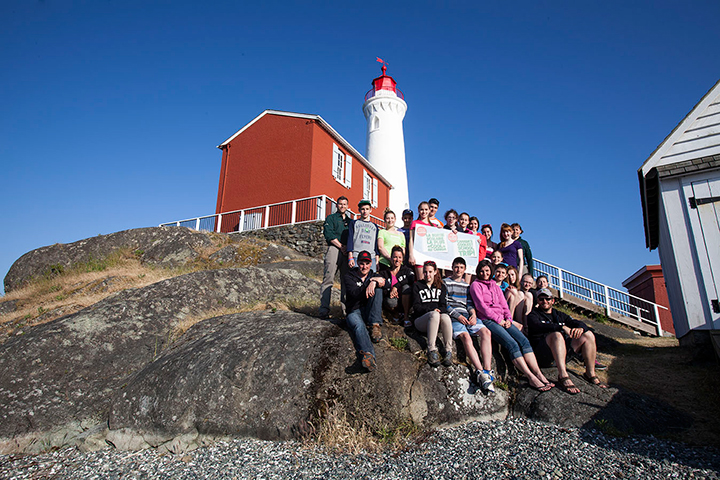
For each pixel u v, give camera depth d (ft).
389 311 20.93
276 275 30.89
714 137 23.90
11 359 20.02
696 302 22.24
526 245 26.78
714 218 22.81
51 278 39.50
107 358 21.12
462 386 17.19
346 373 16.84
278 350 17.70
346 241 21.47
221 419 16.33
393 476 12.98
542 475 12.46
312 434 15.58
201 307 25.71
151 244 43.45
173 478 13.93
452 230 23.58
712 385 18.30
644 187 26.08
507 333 18.35
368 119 90.63
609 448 14.07
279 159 62.39
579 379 18.22
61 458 16.62
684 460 13.28
